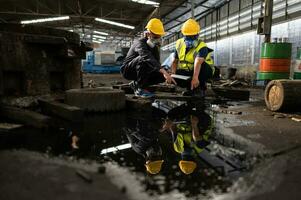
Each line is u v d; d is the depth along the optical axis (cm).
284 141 197
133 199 109
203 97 424
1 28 321
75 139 201
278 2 865
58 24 2069
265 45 619
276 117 291
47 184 119
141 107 329
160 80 386
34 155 160
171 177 133
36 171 134
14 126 231
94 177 130
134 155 168
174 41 2198
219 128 242
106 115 304
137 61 362
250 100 455
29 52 336
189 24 379
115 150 178
